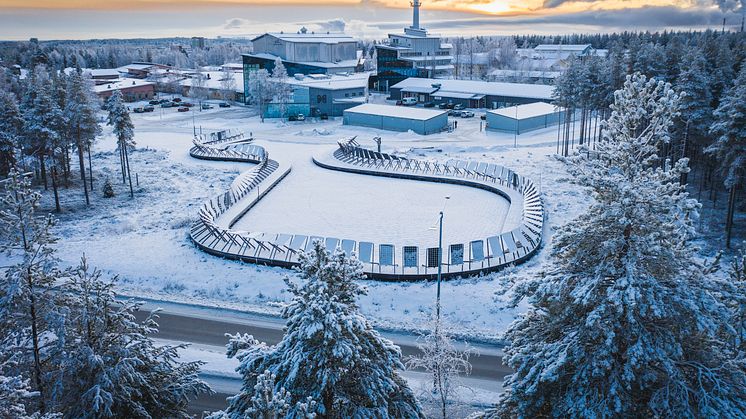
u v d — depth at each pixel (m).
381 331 33.50
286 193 64.00
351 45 154.12
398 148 87.00
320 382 14.80
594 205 14.94
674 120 55.38
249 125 110.94
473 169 70.69
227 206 56.44
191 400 26.59
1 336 17.48
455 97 128.38
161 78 161.62
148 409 18.27
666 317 14.20
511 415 16.11
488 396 26.67
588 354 14.41
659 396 13.63
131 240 49.00
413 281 39.69
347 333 15.15
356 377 15.73
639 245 13.89
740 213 52.78
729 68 61.62
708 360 14.30
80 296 18.27
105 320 18.00
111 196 64.44
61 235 51.00
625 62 72.88
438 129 102.50
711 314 13.75
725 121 45.31
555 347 14.65
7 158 64.88
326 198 61.72
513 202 57.97
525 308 35.56
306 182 68.81
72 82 63.75
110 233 51.22
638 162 14.90
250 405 15.55
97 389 16.31
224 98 143.88
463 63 198.75
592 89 76.56
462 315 35.22
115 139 96.62
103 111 128.50
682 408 13.25
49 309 17.38
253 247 44.03
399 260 43.06
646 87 14.77
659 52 68.38
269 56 143.75
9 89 124.81
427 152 85.06
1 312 16.56
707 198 57.44
